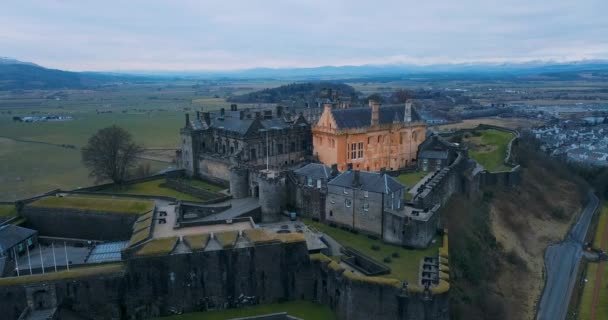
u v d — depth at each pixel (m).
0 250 97.00
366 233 103.31
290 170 119.38
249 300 88.38
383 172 106.56
